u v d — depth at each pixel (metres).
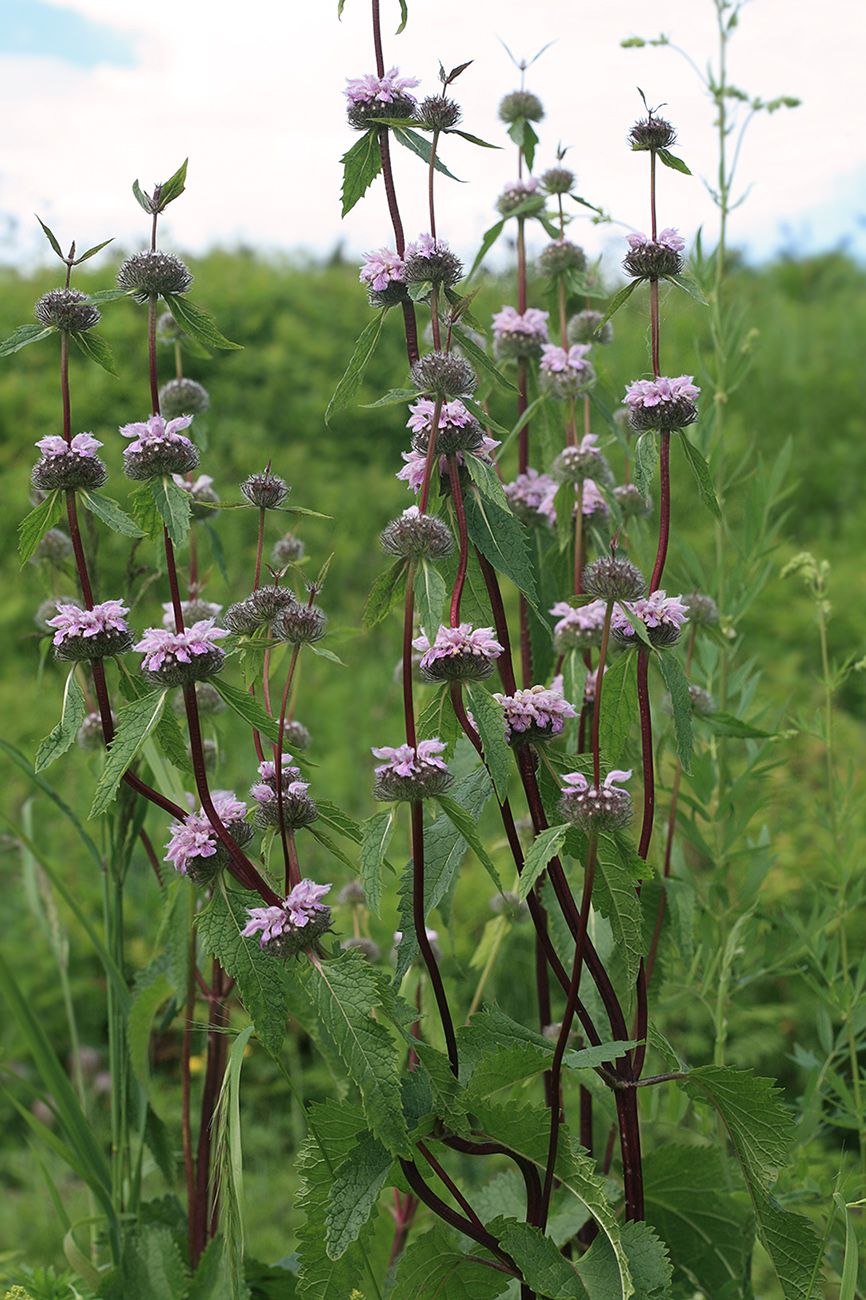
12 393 4.49
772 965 1.47
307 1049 2.12
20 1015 1.35
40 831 2.71
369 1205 1.14
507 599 2.33
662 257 1.21
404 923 1.18
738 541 1.58
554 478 1.39
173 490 1.16
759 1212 1.19
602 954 1.33
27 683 3.42
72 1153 1.35
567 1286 1.16
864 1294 1.33
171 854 1.16
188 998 1.35
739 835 1.46
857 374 5.46
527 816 1.56
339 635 1.36
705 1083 1.17
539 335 1.44
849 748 2.59
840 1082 1.43
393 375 4.98
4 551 4.04
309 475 4.65
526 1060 1.15
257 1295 1.34
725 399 1.56
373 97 1.23
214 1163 1.23
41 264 4.95
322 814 1.18
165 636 1.13
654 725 1.43
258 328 5.12
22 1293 1.33
